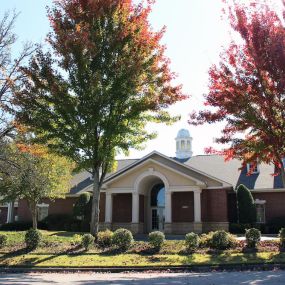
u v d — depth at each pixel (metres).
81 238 18.05
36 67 16.09
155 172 30.00
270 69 13.98
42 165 23.88
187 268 13.25
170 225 28.92
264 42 14.14
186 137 38.97
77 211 31.97
